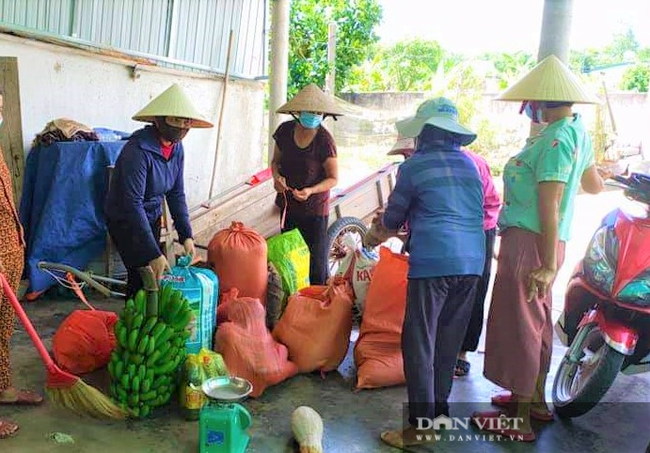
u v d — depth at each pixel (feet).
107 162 14.94
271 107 23.09
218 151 21.39
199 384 9.59
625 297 9.11
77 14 17.28
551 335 9.86
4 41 15.43
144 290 9.86
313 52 43.42
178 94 10.65
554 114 9.04
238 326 10.71
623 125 39.17
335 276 12.55
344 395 10.78
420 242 8.86
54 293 15.16
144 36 19.47
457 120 9.36
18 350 12.01
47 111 16.71
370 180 17.98
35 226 14.79
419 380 8.93
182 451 8.80
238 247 12.06
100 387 10.63
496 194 11.24
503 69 53.06
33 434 9.05
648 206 9.68
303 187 13.84
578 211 30.78
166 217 14.23
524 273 9.09
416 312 8.91
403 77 52.11
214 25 21.93
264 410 10.11
